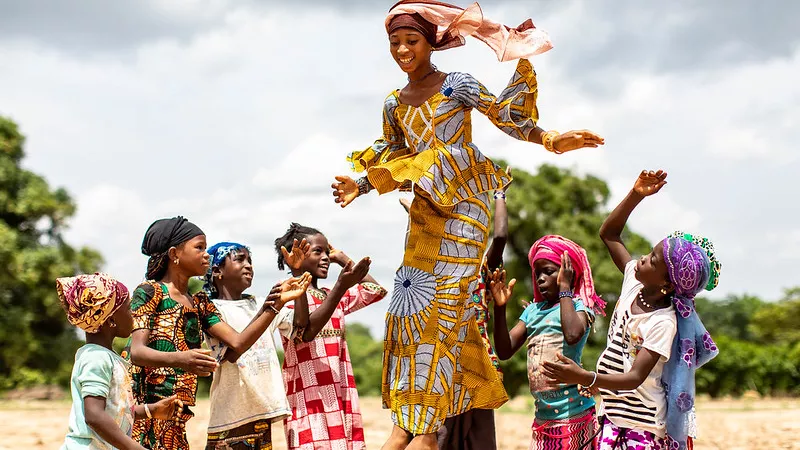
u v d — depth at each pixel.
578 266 6.33
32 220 46.75
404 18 5.36
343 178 5.39
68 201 48.06
